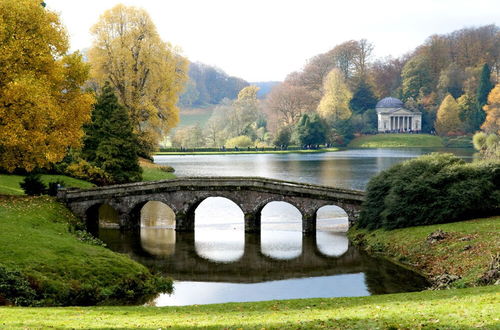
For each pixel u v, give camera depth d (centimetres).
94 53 8569
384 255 4431
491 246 3666
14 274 3102
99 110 7119
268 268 4231
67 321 2119
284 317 2220
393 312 2139
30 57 4612
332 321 2033
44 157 5112
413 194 4672
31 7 4669
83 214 5522
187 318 2277
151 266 4281
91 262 3597
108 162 6988
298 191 5388
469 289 2745
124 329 1970
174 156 16350
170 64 9050
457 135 19962
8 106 4459
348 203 5306
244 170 11425
